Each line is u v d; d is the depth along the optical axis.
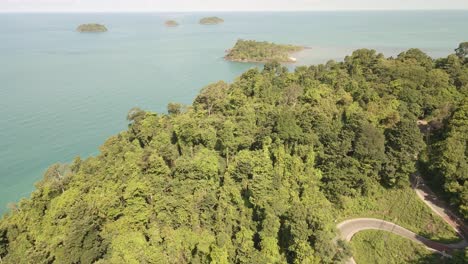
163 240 61.94
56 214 67.00
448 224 69.62
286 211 67.50
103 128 149.00
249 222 68.56
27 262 54.94
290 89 120.06
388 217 76.12
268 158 76.81
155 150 87.06
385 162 79.06
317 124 89.50
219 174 81.31
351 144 82.88
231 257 61.88
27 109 168.25
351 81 117.44
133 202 64.81
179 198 68.75
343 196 79.00
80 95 191.62
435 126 94.19
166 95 193.62
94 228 57.16
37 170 117.56
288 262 63.72
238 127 92.81
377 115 94.69
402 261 65.94
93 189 74.19
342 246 62.84
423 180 82.25
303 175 77.31
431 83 112.56
